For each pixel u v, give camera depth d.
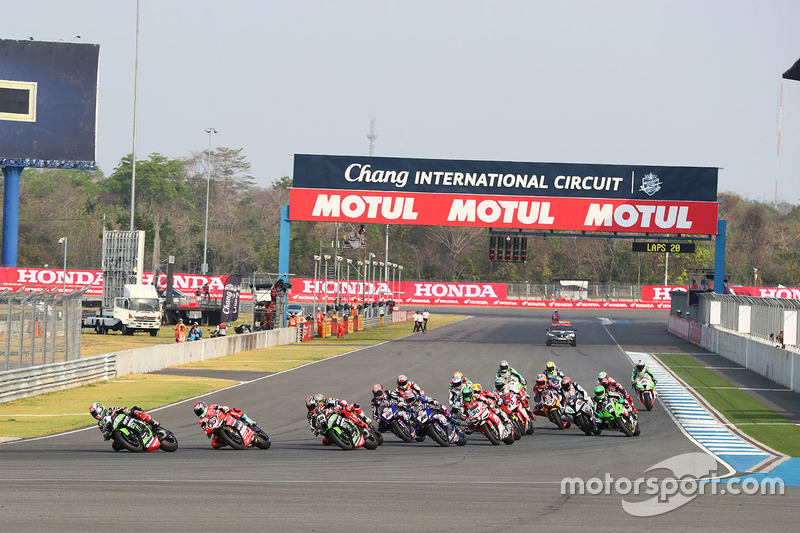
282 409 99.81
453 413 79.25
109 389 116.69
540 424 95.94
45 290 112.38
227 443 70.81
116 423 67.62
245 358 170.50
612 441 80.69
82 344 191.00
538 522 43.31
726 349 180.38
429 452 71.50
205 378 132.88
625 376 142.62
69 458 63.53
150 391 114.88
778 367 134.38
